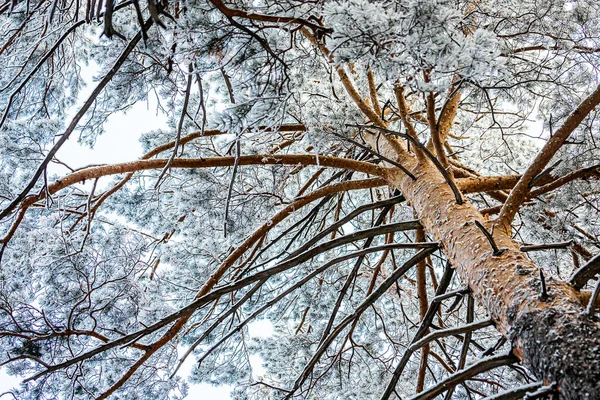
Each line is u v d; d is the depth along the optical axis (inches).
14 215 138.6
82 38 207.6
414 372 207.5
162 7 74.3
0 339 126.4
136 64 120.1
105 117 186.2
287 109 110.7
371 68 76.2
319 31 84.7
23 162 137.9
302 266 214.5
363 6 66.0
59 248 143.6
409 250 224.2
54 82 192.9
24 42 176.9
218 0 79.0
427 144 155.9
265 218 145.6
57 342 130.5
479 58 69.8
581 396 57.6
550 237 134.0
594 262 74.7
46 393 142.2
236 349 201.3
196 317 192.7
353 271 159.3
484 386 175.3
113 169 127.4
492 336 196.7
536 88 151.7
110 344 110.7
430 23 67.7
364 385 204.5
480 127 204.4
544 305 71.7
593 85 138.7
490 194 148.3
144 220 203.6
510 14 129.6
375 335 214.7
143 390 161.6
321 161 139.3
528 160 195.5
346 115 140.3
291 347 211.5
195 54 87.0
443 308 217.5
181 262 183.8
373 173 142.3
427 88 75.3
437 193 120.1
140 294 146.3
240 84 92.3
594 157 126.6
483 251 93.4
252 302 204.8
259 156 134.1
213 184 144.6
